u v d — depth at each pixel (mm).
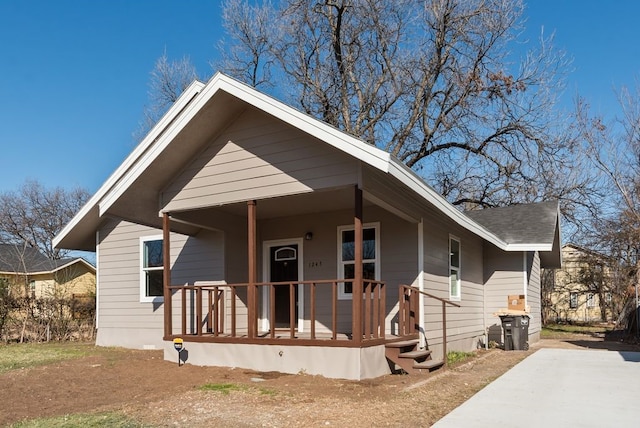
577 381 8656
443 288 12031
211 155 9938
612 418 6086
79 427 5641
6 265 26422
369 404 6660
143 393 7543
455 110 25250
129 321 13953
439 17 23969
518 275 15914
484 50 24016
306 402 6758
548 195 25438
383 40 25312
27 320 17047
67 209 42688
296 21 26016
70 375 8883
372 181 8883
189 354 9953
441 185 27062
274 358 9070
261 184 9367
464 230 14141
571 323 29141
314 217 12070
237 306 12141
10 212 41062
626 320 21703
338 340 8531
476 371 9906
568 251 30625
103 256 14570
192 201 10062
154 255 13789
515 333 14391
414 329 10430
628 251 24875
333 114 26812
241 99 9008
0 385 8094
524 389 7914
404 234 10984
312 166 8930
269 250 12617
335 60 26250
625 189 24125
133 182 9977
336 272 11641
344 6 24469
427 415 6180
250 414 6168
